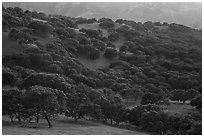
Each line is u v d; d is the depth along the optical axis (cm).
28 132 2447
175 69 7606
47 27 7625
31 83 4350
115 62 7538
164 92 5788
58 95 3391
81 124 3444
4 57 5947
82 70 6378
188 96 5078
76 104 3681
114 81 6031
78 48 7638
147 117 3562
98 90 4991
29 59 5994
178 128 3369
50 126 2938
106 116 3853
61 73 5869
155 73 7038
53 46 6988
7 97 3139
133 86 5938
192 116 3750
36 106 3069
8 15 7625
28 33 7175
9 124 2920
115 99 4375
